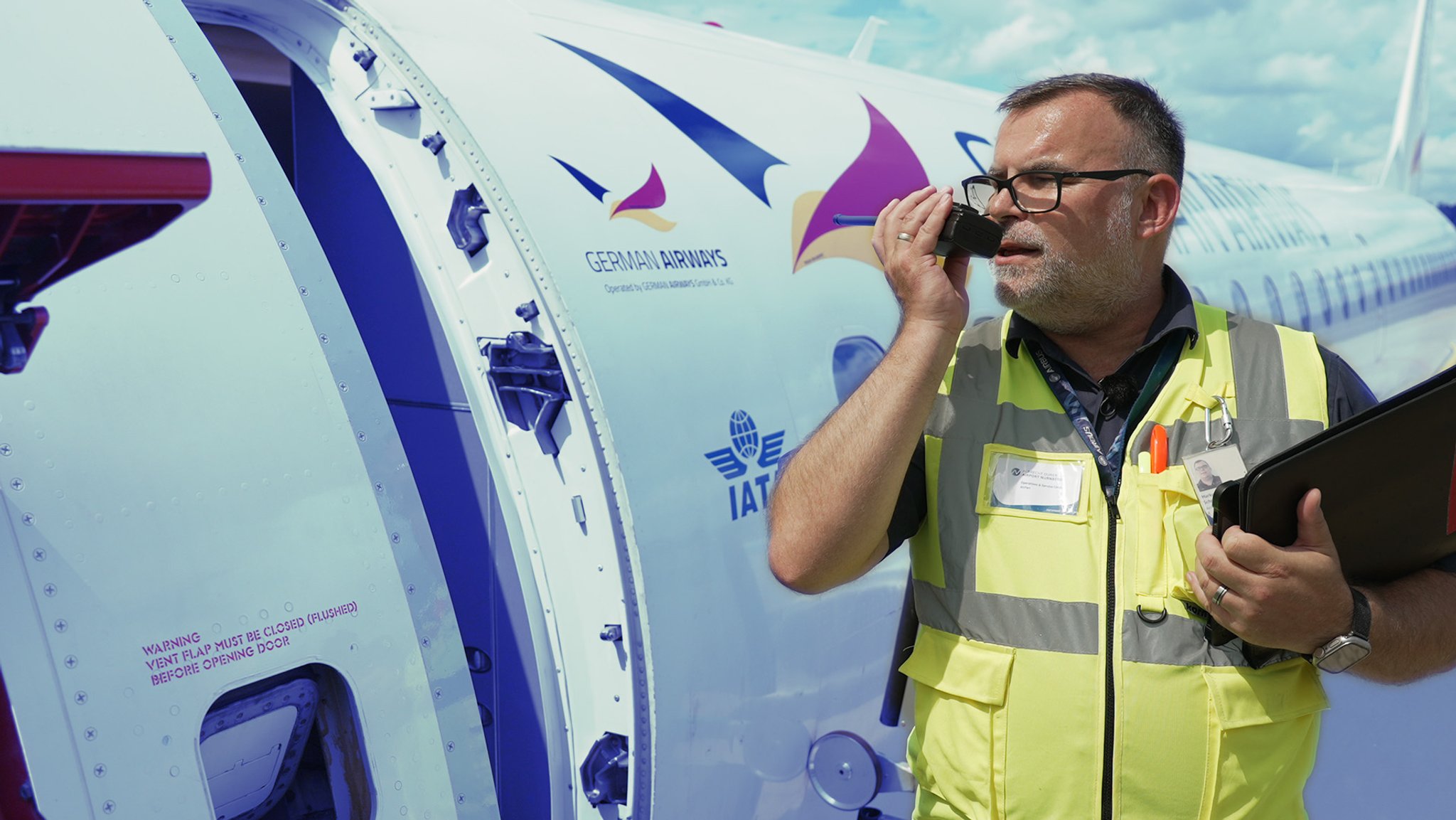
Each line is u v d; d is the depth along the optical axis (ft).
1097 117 5.64
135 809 5.44
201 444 5.91
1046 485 5.70
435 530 8.87
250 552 5.99
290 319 6.45
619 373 7.86
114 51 6.16
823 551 5.49
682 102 10.28
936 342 5.41
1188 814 5.32
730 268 9.37
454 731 6.95
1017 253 5.76
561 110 8.84
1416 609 5.15
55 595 5.28
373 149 8.20
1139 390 5.83
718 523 8.45
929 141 13.05
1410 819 11.82
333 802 6.79
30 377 5.39
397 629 6.65
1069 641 5.47
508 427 8.09
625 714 7.89
